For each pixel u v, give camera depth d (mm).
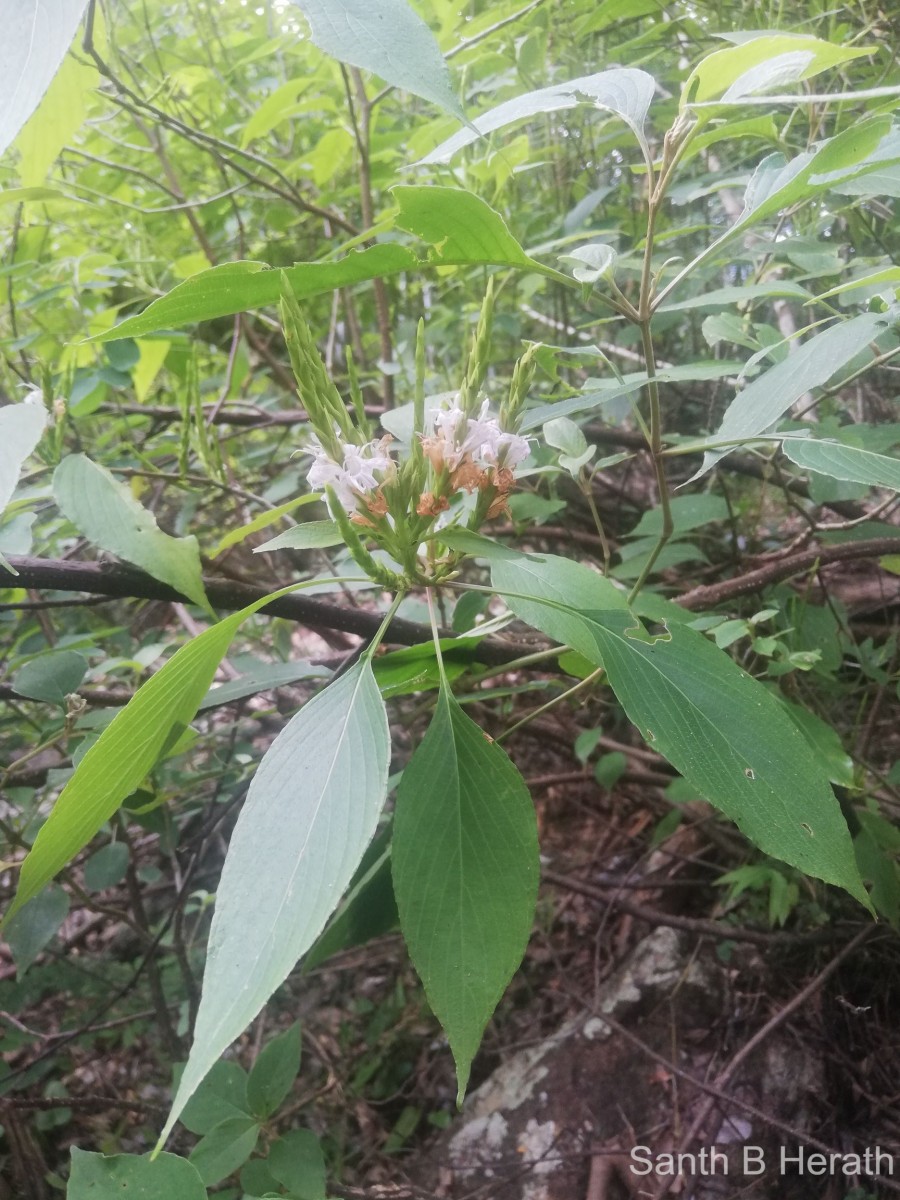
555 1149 636
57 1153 687
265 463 939
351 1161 695
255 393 1099
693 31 680
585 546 915
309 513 957
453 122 634
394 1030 783
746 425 377
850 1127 592
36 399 473
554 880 704
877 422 752
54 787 525
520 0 714
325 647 1057
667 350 929
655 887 730
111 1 750
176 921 599
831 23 583
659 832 708
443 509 321
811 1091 608
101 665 522
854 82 651
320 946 421
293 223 980
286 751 277
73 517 382
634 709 292
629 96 335
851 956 649
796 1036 635
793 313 763
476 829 272
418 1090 744
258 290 320
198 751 777
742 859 741
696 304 449
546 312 1004
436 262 327
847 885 272
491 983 256
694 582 835
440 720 291
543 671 557
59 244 900
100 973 750
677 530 589
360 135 734
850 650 657
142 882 793
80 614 865
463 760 281
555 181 868
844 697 722
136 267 791
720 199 820
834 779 453
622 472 994
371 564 314
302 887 238
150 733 329
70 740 536
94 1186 307
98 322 677
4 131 221
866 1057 613
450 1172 650
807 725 471
